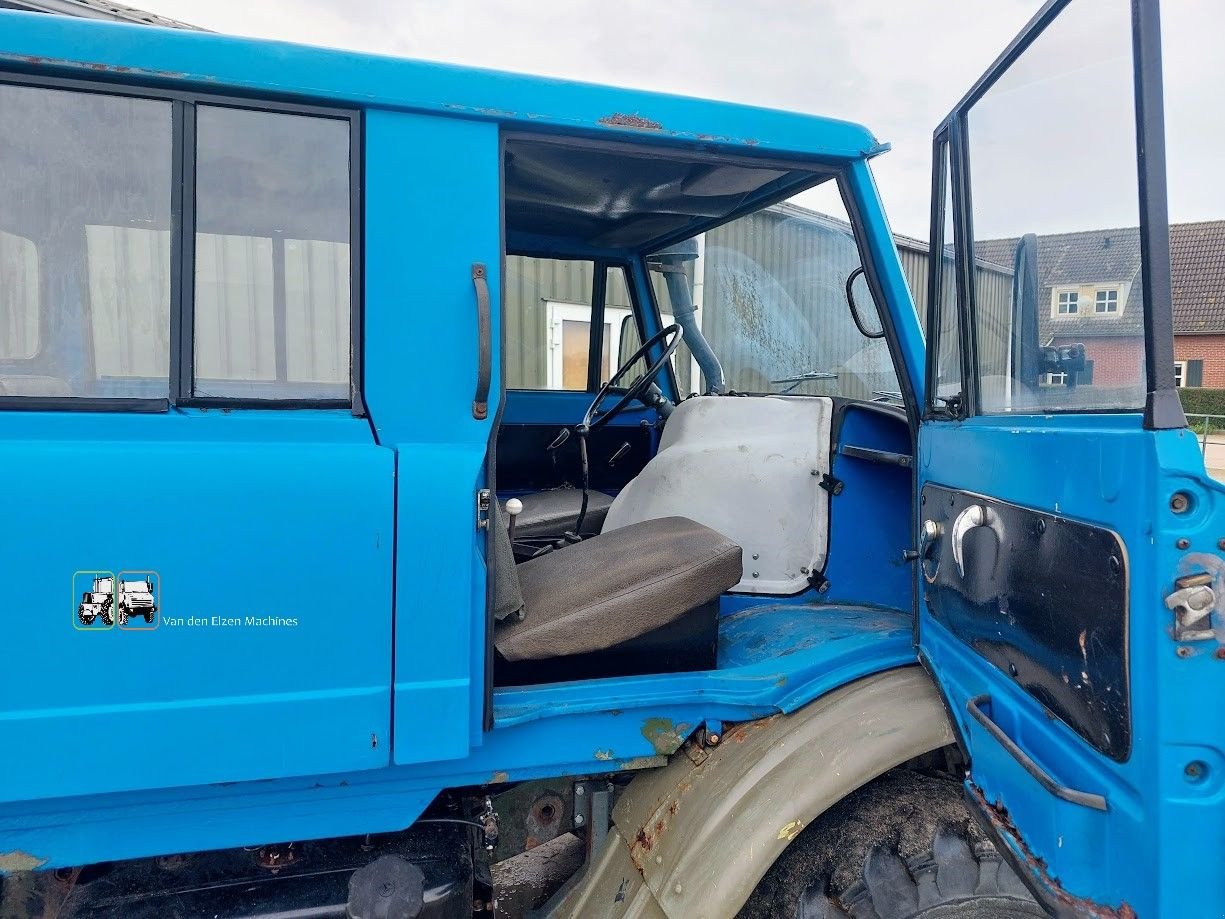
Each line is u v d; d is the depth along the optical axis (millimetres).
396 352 1442
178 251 1377
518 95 1490
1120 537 1143
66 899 1522
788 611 2027
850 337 2379
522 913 1908
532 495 3127
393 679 1396
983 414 1633
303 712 1354
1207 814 1107
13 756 1248
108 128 1351
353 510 1367
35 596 1246
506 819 1785
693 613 1767
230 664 1324
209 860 1592
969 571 1563
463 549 1419
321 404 1440
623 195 2385
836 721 1644
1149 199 1121
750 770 1602
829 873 1583
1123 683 1142
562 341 3324
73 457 1261
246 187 1400
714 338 2982
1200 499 1091
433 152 1452
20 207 1325
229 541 1316
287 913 1521
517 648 1613
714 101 1646
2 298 1323
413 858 1634
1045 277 1424
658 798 1686
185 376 1387
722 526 2156
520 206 2580
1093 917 1214
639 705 1637
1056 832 1269
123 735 1285
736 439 2234
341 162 1435
